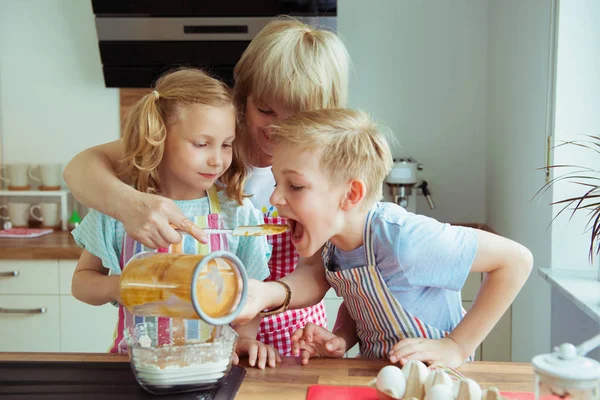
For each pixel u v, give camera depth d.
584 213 2.09
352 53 3.25
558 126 2.11
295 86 1.34
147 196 1.07
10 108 3.32
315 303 1.32
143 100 1.24
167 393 1.00
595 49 2.08
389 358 1.15
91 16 3.26
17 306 2.81
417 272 1.17
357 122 1.15
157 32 2.98
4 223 3.29
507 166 2.74
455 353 1.15
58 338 2.83
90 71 3.29
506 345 2.76
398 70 3.24
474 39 3.21
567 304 2.00
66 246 2.79
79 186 1.17
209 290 0.87
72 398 0.99
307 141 1.09
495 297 1.18
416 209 3.30
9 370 1.11
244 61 1.41
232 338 1.05
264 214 1.55
